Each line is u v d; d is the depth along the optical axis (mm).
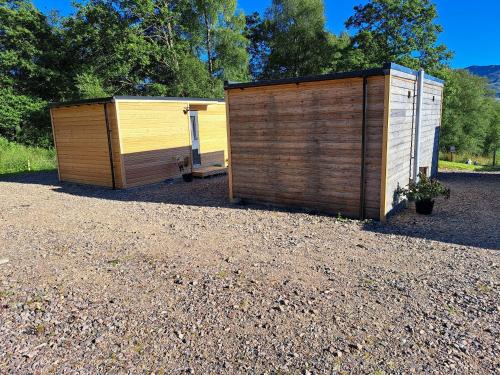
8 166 15461
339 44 28453
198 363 2781
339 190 6844
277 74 30234
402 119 6785
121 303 3709
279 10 29328
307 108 6945
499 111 35375
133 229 6352
